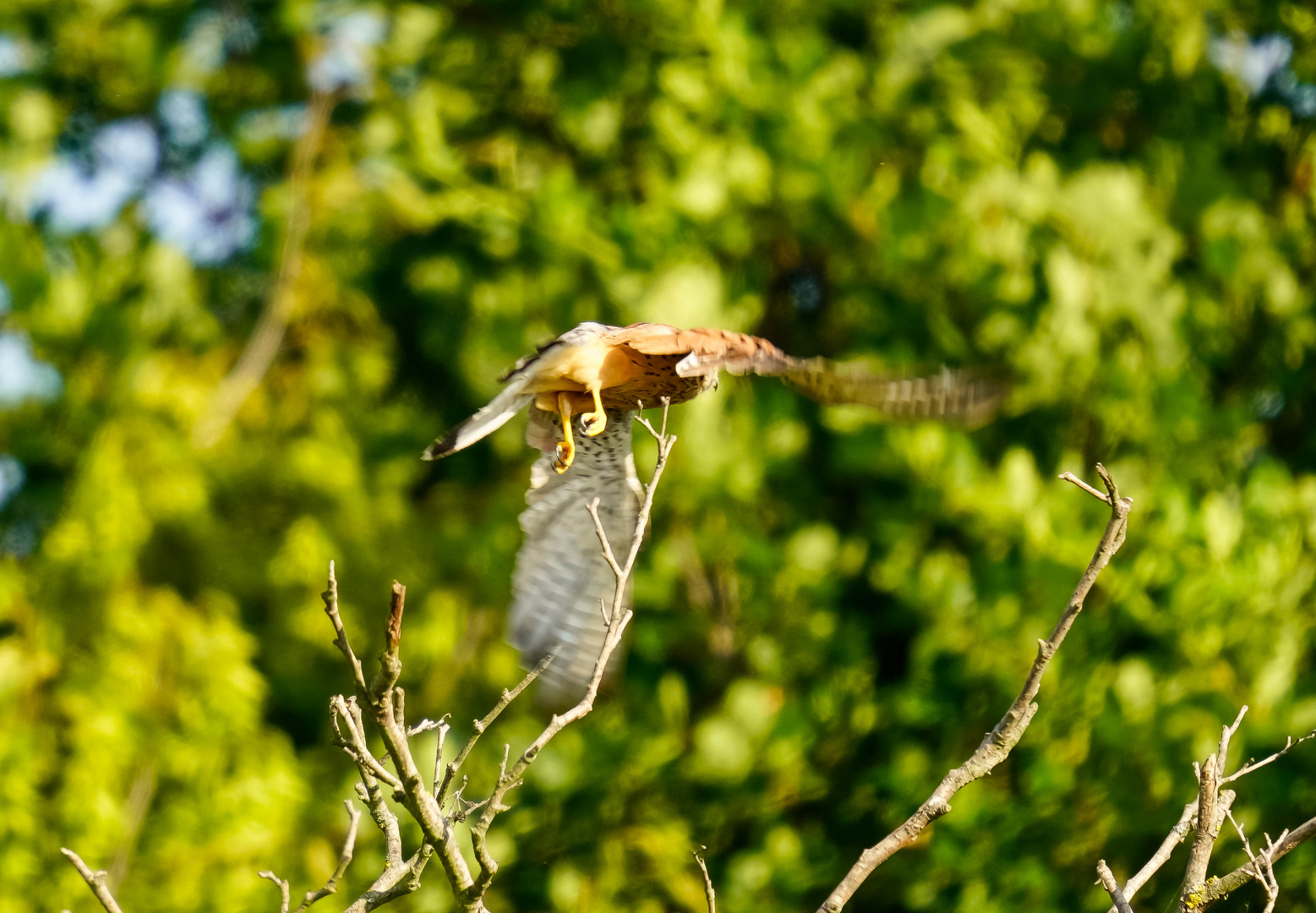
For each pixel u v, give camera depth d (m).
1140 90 13.92
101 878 5.41
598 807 12.89
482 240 13.58
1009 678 12.30
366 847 12.88
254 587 14.14
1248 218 13.31
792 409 13.41
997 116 13.52
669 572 13.03
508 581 13.45
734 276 13.62
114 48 14.43
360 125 14.68
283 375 14.29
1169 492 12.42
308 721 14.77
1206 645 12.02
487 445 14.62
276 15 14.27
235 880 12.59
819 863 12.74
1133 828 12.08
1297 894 12.19
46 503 14.63
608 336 7.17
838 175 13.05
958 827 12.30
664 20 13.29
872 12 13.86
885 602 13.92
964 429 12.57
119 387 13.62
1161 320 12.78
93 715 12.62
